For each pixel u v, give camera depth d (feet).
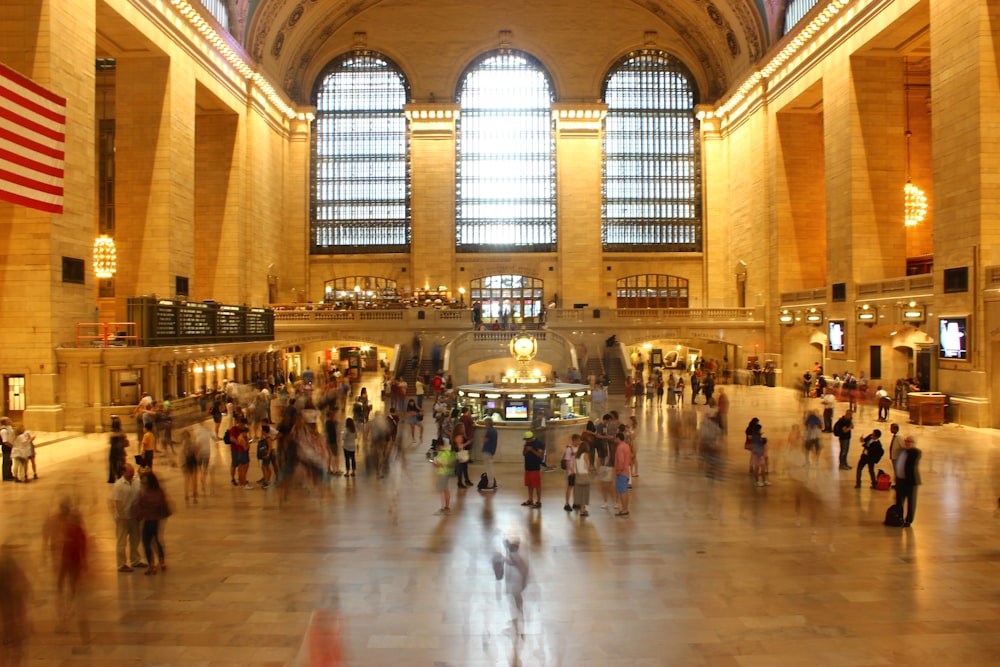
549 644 24.26
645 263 153.69
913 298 84.53
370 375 143.95
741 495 44.70
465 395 58.65
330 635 17.79
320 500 43.98
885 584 29.58
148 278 94.32
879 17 90.43
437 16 150.92
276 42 135.54
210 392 81.76
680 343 151.23
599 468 50.16
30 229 67.41
